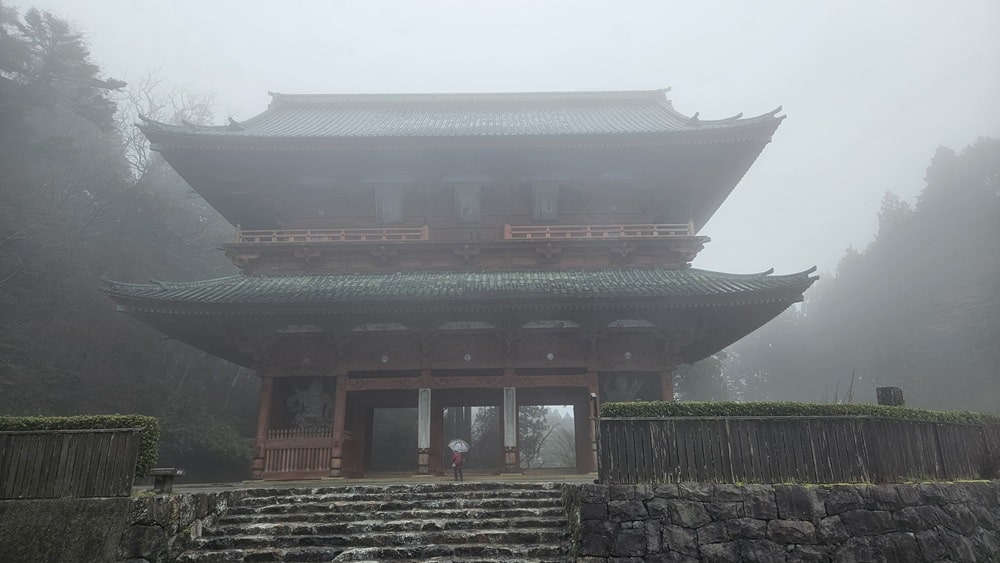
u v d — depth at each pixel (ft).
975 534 46.55
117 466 40.40
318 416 81.15
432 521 45.09
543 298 71.31
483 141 83.35
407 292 74.38
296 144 83.46
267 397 78.43
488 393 90.12
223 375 155.74
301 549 41.14
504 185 91.50
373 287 77.66
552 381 78.95
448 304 72.28
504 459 78.79
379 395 89.56
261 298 72.69
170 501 40.60
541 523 44.86
